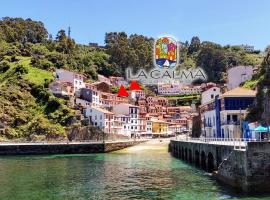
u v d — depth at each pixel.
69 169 77.94
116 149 135.62
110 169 77.19
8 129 151.88
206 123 118.81
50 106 167.62
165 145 139.25
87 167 81.69
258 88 95.62
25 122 159.38
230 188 49.47
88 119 165.75
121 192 50.28
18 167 82.75
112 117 175.75
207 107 117.50
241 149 47.12
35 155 123.94
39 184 57.41
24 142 142.88
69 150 132.38
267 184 44.00
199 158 75.56
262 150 44.16
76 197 47.22
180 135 195.50
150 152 124.31
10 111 159.50
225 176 51.97
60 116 162.25
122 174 68.69
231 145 51.22
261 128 60.62
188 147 89.06
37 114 164.88
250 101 96.38
